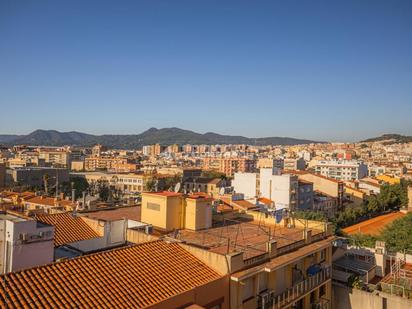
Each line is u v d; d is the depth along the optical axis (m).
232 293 24.89
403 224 58.22
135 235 33.44
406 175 195.00
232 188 118.50
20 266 25.42
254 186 116.06
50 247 27.11
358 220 117.31
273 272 28.70
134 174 190.88
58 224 34.22
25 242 25.66
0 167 157.50
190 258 26.22
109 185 180.62
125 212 44.09
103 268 22.67
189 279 23.78
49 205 79.69
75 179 181.12
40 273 20.83
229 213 42.66
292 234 35.12
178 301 21.75
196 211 36.25
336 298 35.16
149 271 23.56
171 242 27.91
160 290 21.98
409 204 124.75
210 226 37.97
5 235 25.56
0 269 25.25
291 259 28.52
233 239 32.88
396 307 32.28
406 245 52.50
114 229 35.06
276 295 28.16
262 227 38.22
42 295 19.22
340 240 45.91
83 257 23.19
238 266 25.64
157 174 192.38
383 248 42.53
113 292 20.80
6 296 18.41
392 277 38.66
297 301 30.47
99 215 41.84
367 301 33.50
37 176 170.50
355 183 152.75
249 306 26.31
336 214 115.12
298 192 113.06
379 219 119.88
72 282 20.77
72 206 67.06
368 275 37.91
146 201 37.50
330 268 34.75
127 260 24.09
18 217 27.98
